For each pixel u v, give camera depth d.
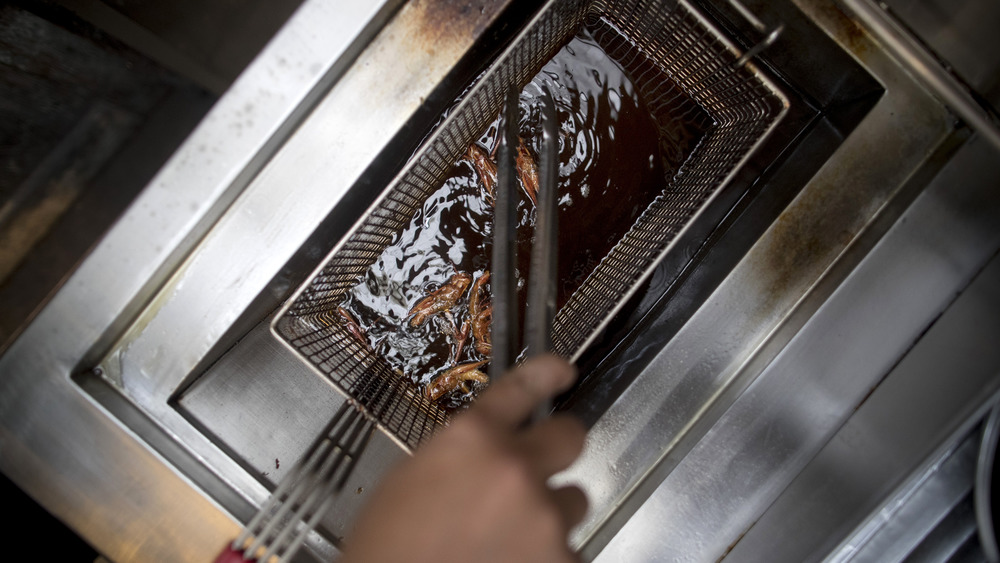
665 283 0.80
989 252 0.69
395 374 0.80
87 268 0.67
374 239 0.75
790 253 0.70
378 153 0.69
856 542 0.70
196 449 0.69
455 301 0.80
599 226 0.80
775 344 0.71
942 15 0.68
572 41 0.79
